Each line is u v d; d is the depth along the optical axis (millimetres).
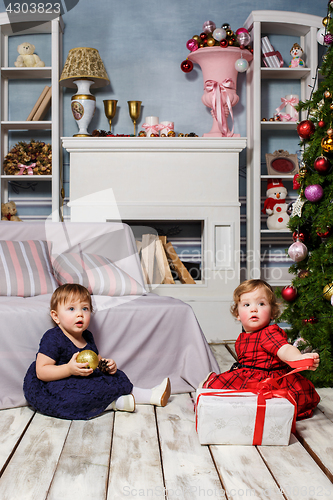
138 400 1662
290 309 2014
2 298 1821
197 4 3326
